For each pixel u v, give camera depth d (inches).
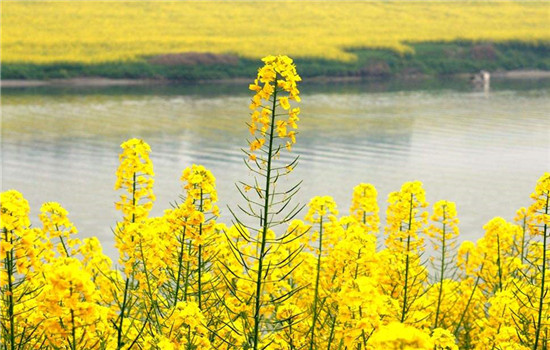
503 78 4288.9
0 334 356.5
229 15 5625.0
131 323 356.8
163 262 382.9
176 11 5669.3
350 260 430.0
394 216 472.7
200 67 4003.4
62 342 309.0
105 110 2655.0
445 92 3383.4
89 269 420.5
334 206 459.2
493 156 1806.1
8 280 316.8
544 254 406.0
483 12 6013.8
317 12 5856.3
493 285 543.5
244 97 3149.6
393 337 198.4
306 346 393.4
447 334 320.2
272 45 4498.0
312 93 3351.4
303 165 1676.9
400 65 4424.2
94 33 4734.3
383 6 6166.3
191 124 2325.3
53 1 5738.2
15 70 3668.8
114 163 1704.0
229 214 1171.9
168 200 1338.6
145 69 3900.1
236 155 1788.9
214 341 379.6
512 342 401.7
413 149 1902.1
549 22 5664.4
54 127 2249.0
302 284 445.4
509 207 1325.0
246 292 396.8
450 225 530.3
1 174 1565.0
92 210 1272.1
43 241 398.3
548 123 2321.6
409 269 471.8
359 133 2159.2
